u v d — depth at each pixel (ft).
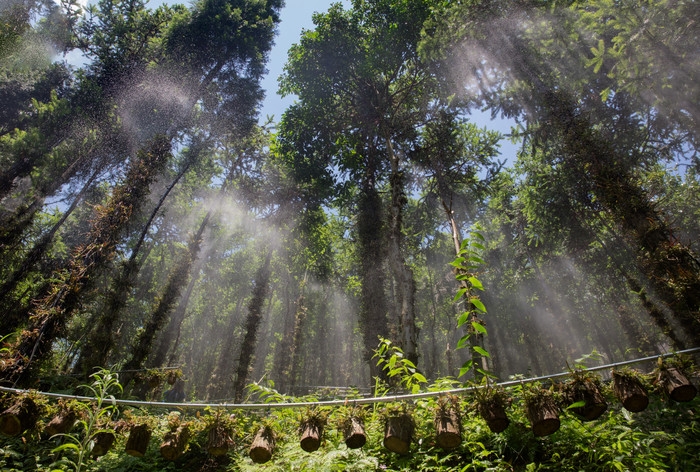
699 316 16.83
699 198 49.37
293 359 66.54
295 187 62.49
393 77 53.88
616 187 21.98
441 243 82.28
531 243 71.31
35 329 20.95
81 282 24.70
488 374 10.53
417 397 10.25
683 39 20.02
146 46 58.08
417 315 96.99
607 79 36.50
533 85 32.48
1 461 12.84
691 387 8.92
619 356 88.17
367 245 45.27
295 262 75.20
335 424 10.79
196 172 67.46
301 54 55.16
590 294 77.41
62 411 10.87
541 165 55.98
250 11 64.54
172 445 10.25
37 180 46.83
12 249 42.83
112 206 29.22
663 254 18.44
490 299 81.20
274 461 12.09
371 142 56.39
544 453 9.95
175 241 79.51
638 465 8.38
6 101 55.01
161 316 41.70
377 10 53.42
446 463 10.31
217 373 82.17
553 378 10.03
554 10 29.66
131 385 31.09
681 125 36.94
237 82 58.29
